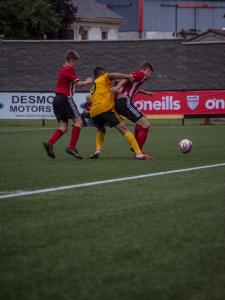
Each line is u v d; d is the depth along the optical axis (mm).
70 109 28266
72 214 15008
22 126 62156
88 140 42031
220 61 80375
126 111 28438
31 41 80938
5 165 25984
